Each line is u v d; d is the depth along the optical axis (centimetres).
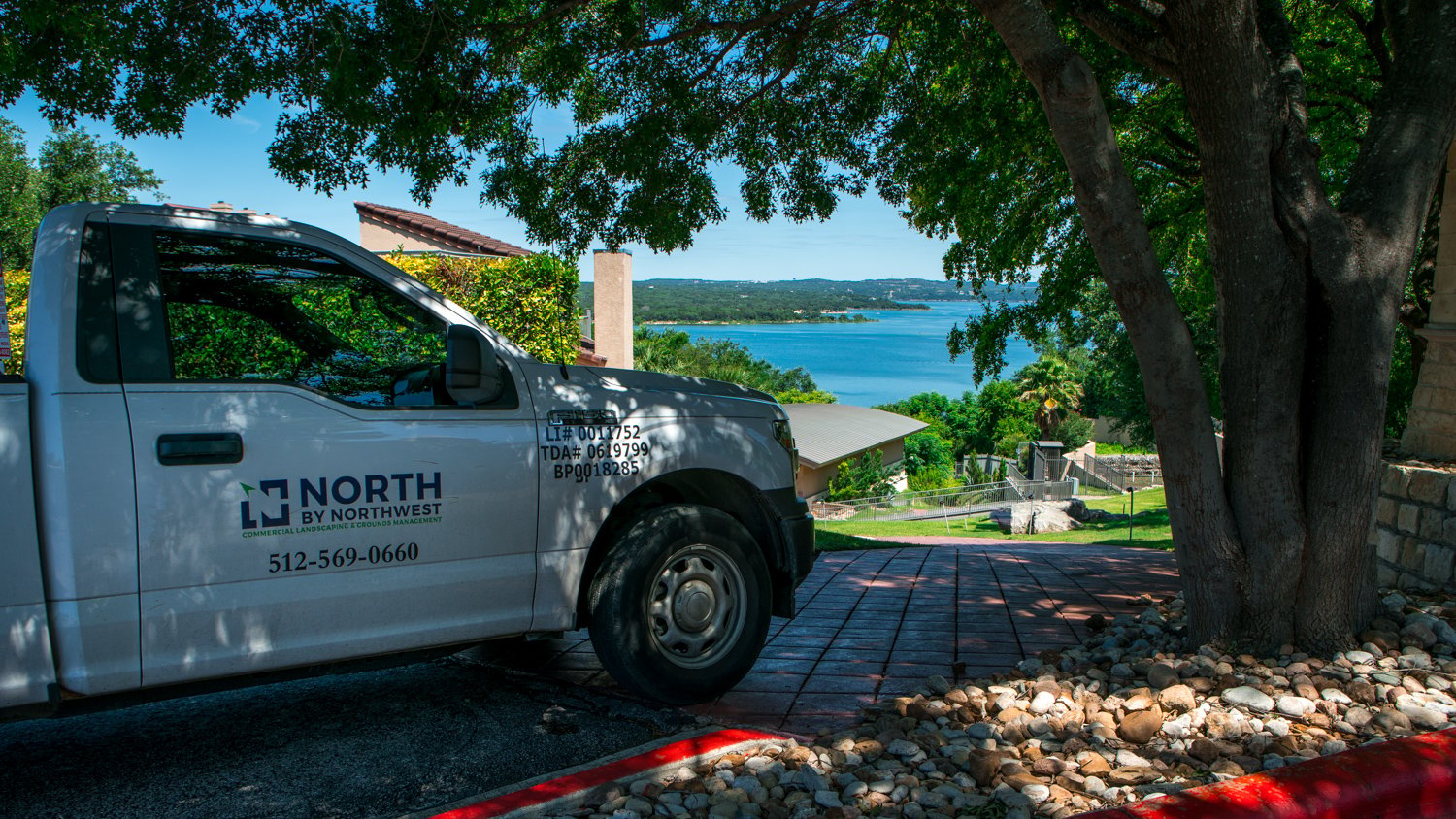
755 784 343
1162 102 1153
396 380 401
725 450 462
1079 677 461
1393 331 464
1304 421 469
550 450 411
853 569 915
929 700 438
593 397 432
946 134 951
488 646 545
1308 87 1257
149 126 553
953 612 655
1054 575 841
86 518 319
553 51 705
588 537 421
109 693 327
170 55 545
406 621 379
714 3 781
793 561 481
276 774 366
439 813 320
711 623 441
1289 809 255
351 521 365
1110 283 466
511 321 1310
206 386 347
